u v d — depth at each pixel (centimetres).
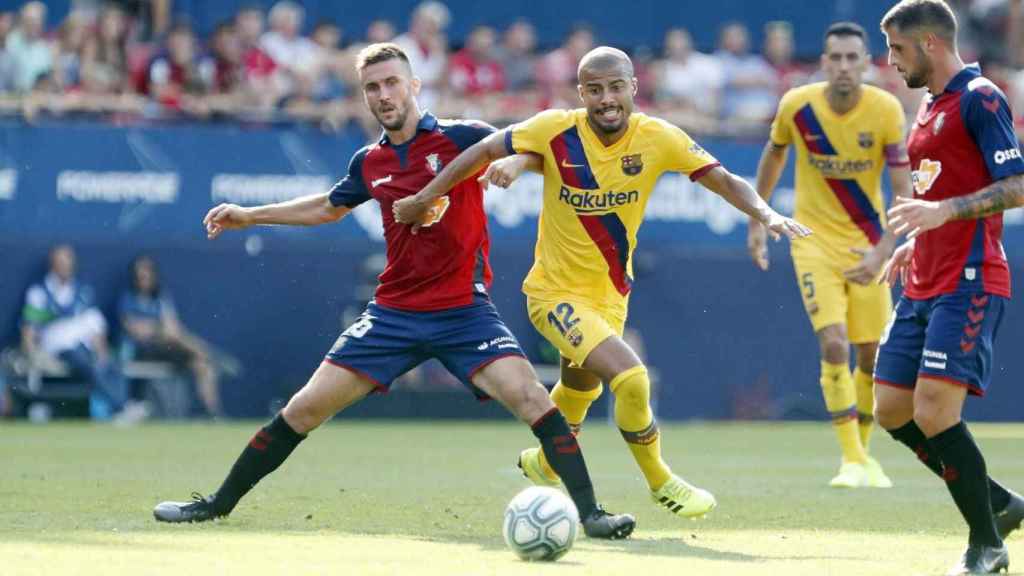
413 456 5028
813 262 4231
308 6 8381
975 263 2484
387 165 2891
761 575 2233
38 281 7038
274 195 7300
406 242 2816
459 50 8431
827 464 4891
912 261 2606
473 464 4656
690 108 7950
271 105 7412
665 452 5469
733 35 8194
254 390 7212
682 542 2683
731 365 7569
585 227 2938
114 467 4306
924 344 2503
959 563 2391
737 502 3528
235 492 2877
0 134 7062
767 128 7800
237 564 2247
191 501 3133
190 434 6053
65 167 7112
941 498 3675
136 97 7394
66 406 6981
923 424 2477
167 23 8050
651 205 7519
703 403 7556
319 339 7256
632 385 2861
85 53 7500
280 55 7594
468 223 2816
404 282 2834
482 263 2855
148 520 2870
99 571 2133
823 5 8794
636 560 2388
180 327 7175
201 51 7788
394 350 2831
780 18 8781
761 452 5481
